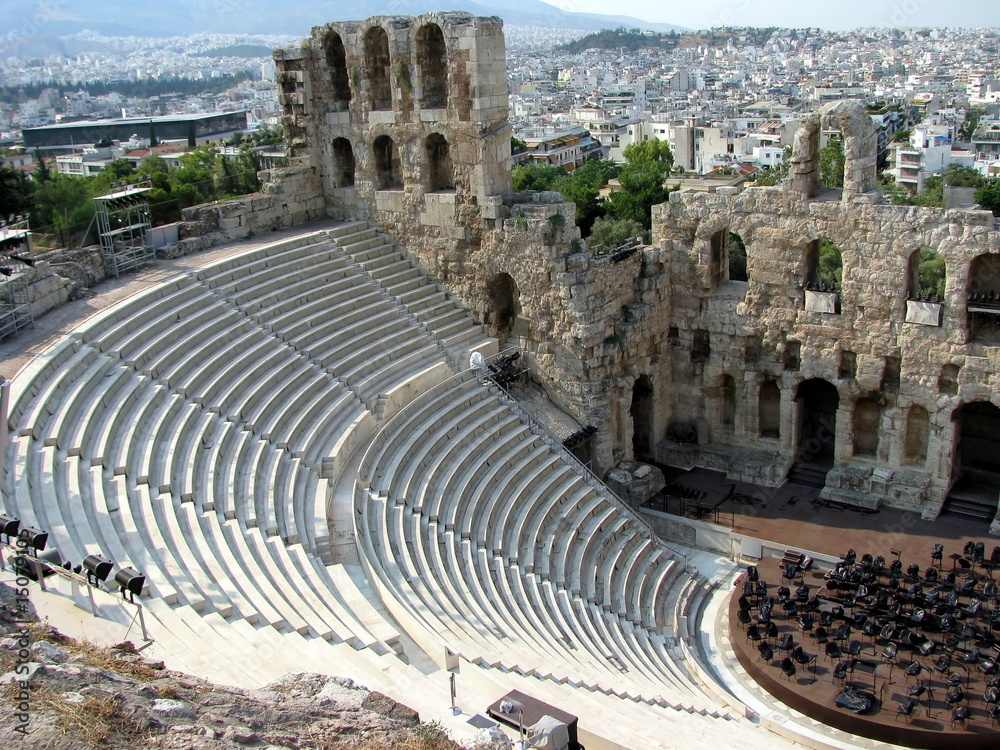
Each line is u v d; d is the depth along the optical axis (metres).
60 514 26.12
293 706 16.66
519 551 38.47
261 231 50.81
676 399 51.72
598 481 44.47
